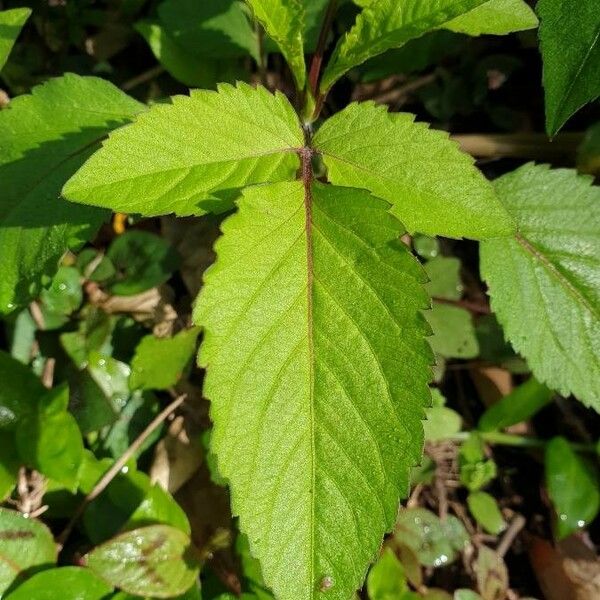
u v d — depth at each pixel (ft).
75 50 0.71
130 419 0.58
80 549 0.53
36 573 0.47
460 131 0.73
